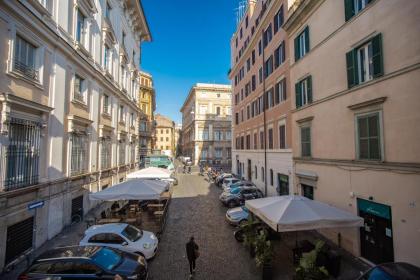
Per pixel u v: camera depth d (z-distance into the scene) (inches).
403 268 223.9
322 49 486.9
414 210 291.1
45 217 437.4
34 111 404.5
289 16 603.2
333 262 324.5
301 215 326.0
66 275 259.0
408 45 299.6
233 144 1409.9
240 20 1280.8
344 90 415.5
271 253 322.7
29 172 393.7
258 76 961.5
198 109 2481.5
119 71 897.5
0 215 326.6
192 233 497.7
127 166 1024.2
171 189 944.3
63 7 488.4
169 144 4018.2
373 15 355.3
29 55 396.8
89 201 640.4
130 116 1093.8
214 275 331.9
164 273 337.7
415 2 291.7
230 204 718.5
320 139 491.8
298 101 587.5
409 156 297.7
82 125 592.1
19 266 352.8
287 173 674.2
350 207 399.5
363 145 374.6
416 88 290.4
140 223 504.4
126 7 986.7
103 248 304.0
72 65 532.4
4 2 325.7
